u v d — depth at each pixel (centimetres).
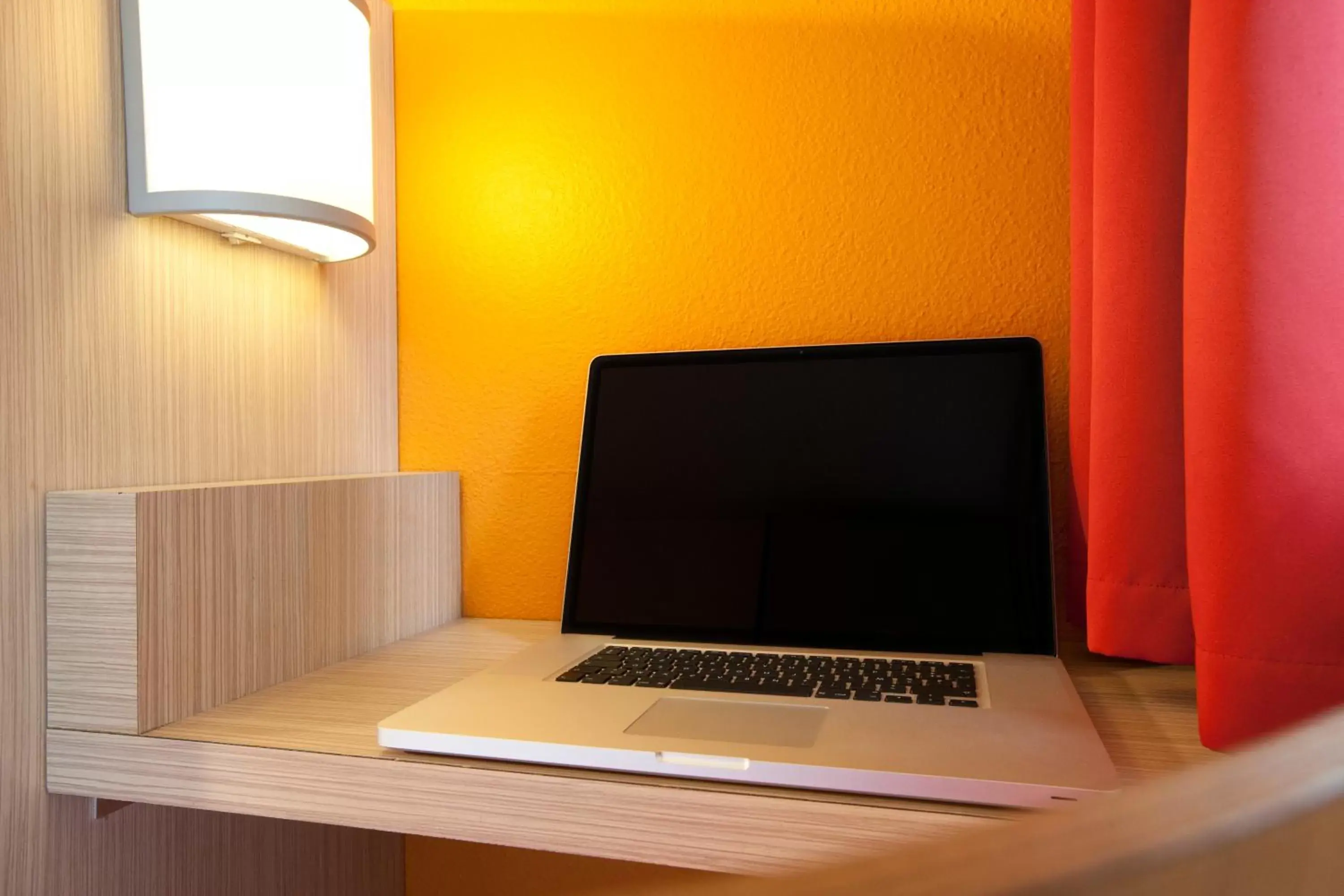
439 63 109
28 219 66
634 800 55
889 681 71
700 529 91
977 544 83
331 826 99
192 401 80
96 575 66
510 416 107
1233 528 49
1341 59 46
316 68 78
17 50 65
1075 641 90
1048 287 94
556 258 106
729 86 101
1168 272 64
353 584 88
